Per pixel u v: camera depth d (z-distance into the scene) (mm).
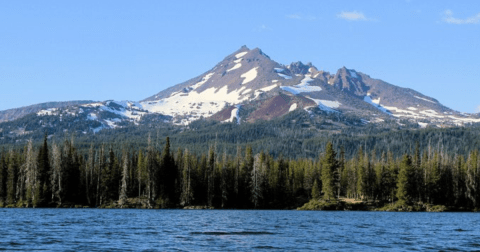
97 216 139375
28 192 197750
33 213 149250
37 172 198875
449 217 162875
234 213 174375
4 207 195125
